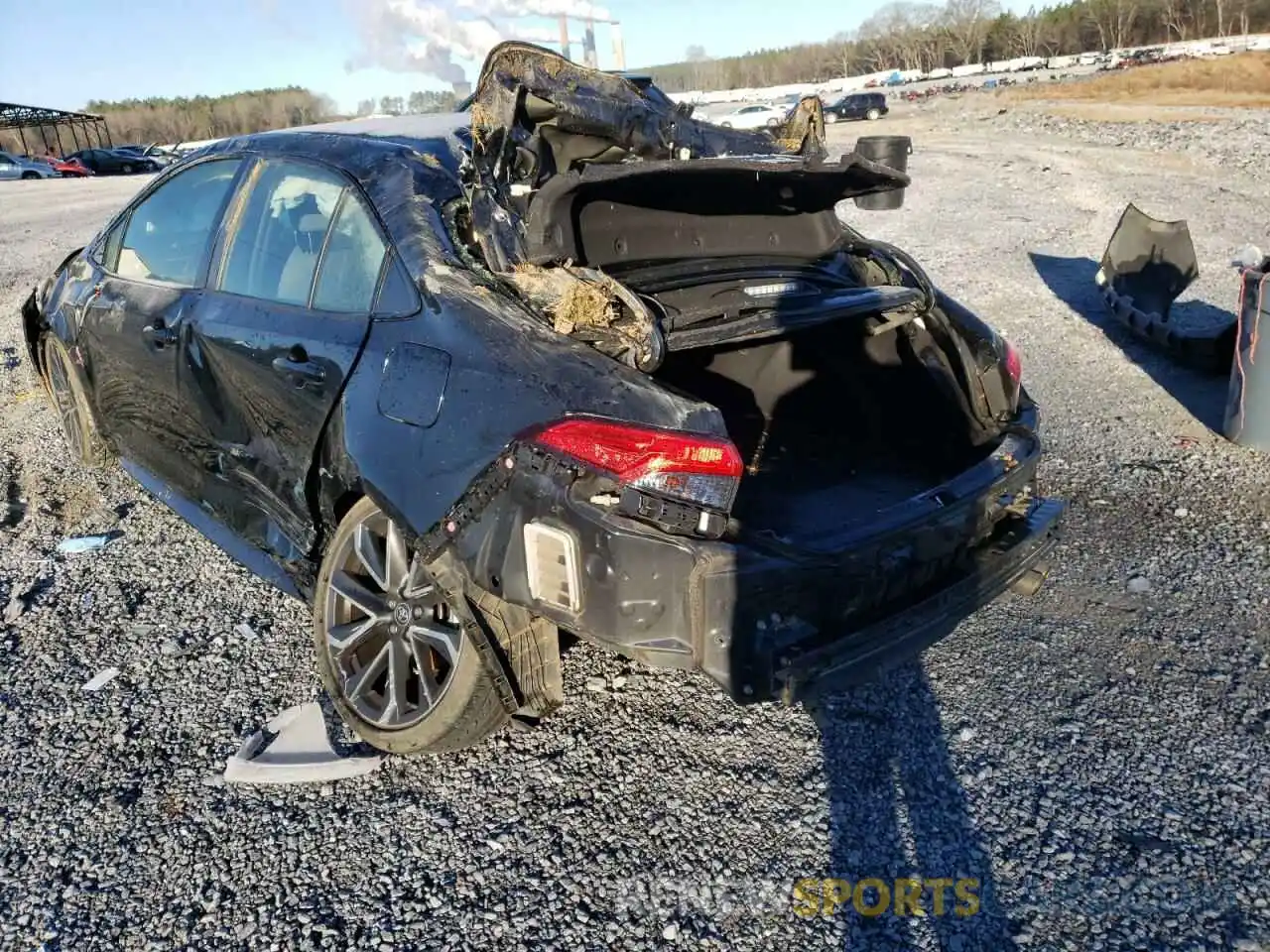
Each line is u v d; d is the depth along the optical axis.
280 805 2.76
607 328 2.46
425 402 2.54
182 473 3.84
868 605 2.50
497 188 2.81
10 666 3.43
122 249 4.17
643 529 2.24
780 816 2.66
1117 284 7.65
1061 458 5.07
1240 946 2.23
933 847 2.55
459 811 2.72
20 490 4.95
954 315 3.42
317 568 3.16
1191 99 26.59
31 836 2.67
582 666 3.34
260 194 3.38
